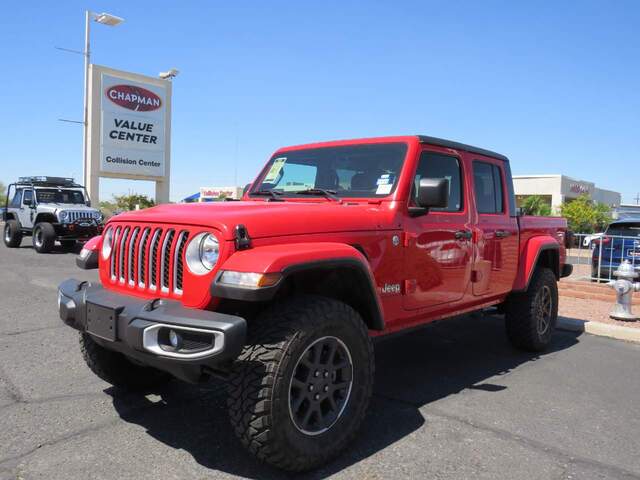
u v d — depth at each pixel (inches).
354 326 121.9
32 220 645.9
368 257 138.9
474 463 122.5
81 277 406.9
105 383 169.9
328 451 117.3
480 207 192.1
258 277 103.5
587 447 132.6
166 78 1008.9
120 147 940.0
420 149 161.0
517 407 158.6
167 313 108.0
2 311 272.4
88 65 874.8
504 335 253.6
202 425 140.0
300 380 114.2
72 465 117.0
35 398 155.9
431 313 168.4
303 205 137.9
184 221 118.5
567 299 356.8
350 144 172.9
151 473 114.3
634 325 270.1
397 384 178.4
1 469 114.4
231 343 100.7
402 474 116.5
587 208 1273.4
